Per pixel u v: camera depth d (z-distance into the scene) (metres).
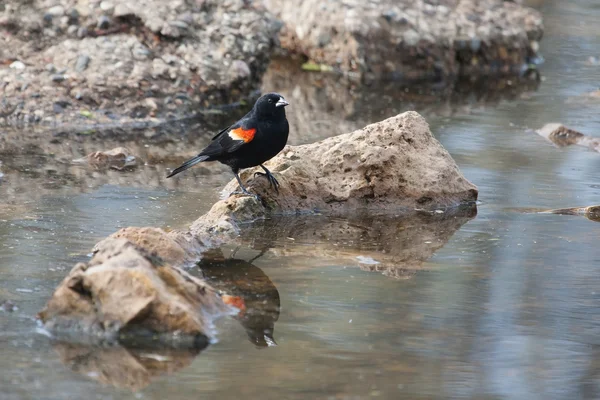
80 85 18.42
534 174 14.77
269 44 21.45
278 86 22.14
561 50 27.03
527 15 26.28
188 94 19.09
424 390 7.15
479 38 24.66
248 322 8.42
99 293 8.09
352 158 13.01
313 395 6.98
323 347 7.91
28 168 14.39
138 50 19.47
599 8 32.53
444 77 24.23
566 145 16.91
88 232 11.10
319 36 24.36
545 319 8.69
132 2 20.25
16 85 18.16
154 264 8.49
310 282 9.61
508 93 22.09
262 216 12.30
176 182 13.91
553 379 7.45
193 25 20.50
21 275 9.40
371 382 7.24
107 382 7.17
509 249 10.96
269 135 11.91
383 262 10.39
